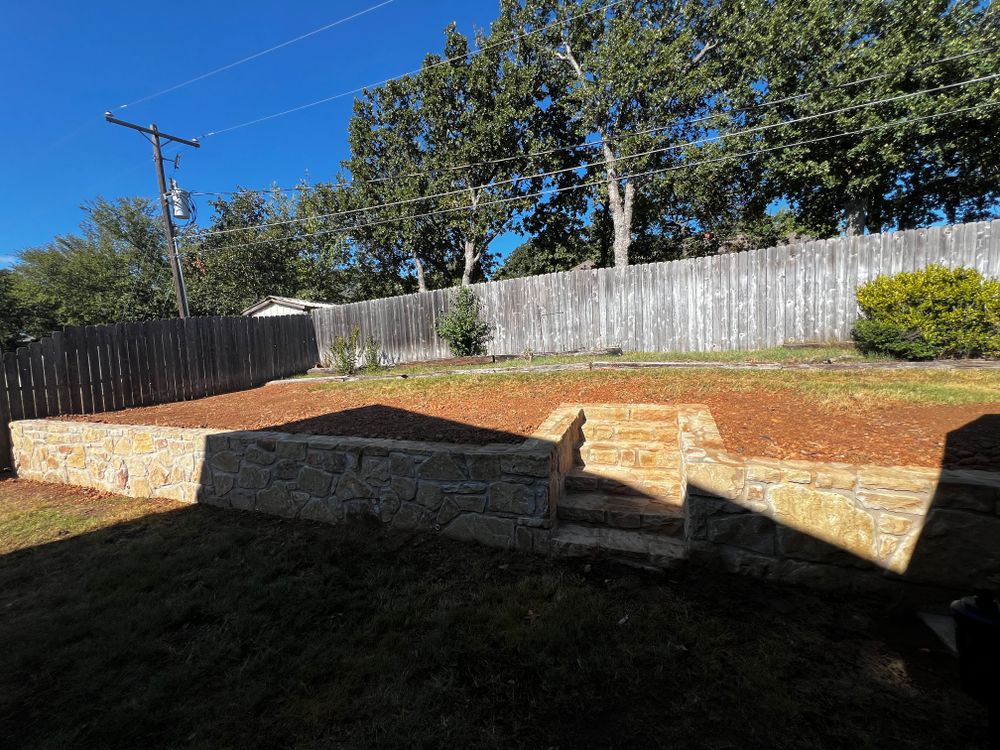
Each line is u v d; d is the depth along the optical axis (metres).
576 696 1.89
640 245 21.36
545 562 3.02
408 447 3.50
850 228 12.47
